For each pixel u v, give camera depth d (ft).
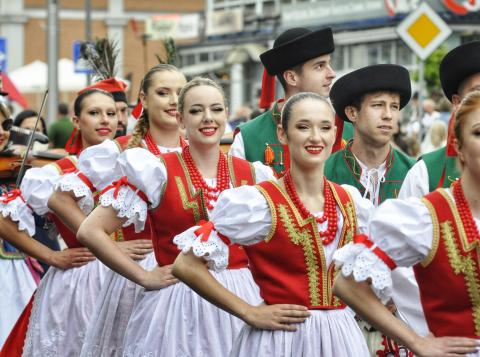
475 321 17.34
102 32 151.23
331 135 19.89
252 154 28.40
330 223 19.77
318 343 19.35
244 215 19.34
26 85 94.84
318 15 105.50
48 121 81.87
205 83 22.94
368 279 17.37
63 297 26.91
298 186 19.89
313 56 28.04
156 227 22.77
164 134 25.76
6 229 26.96
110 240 22.21
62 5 149.89
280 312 19.17
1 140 29.63
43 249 27.07
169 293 22.38
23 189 26.94
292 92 28.48
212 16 127.24
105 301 24.54
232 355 19.81
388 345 23.12
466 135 17.08
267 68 28.91
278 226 19.44
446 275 17.33
